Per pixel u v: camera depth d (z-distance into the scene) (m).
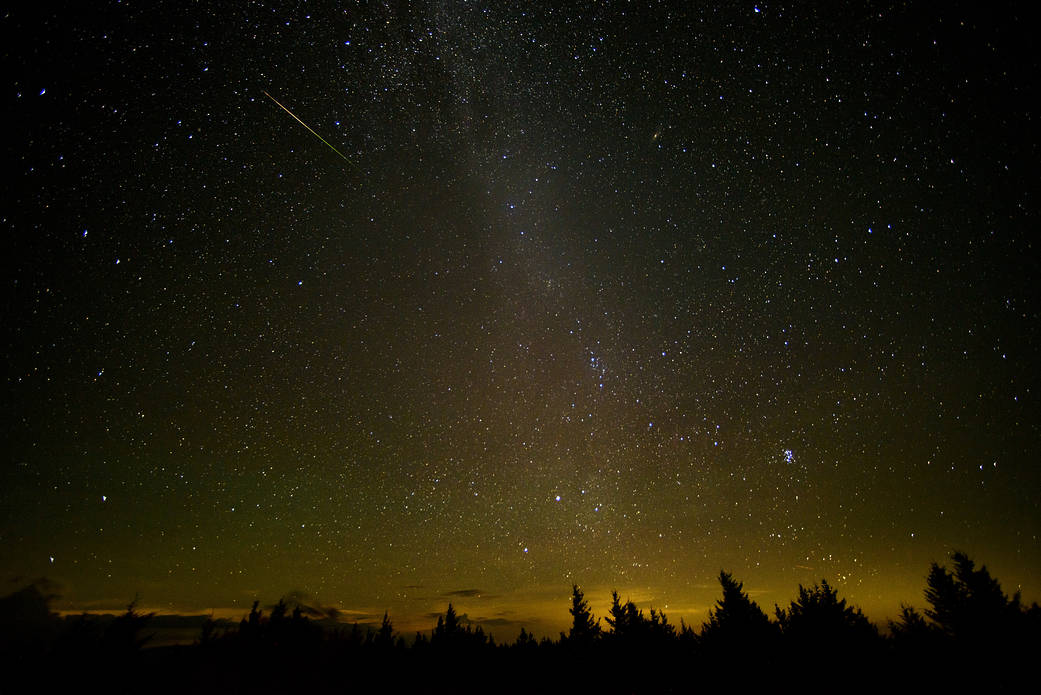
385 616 16.50
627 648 12.84
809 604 10.16
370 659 13.55
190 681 9.34
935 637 8.50
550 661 13.85
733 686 10.05
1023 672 7.49
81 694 7.57
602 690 11.80
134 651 8.42
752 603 11.10
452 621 17.14
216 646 10.77
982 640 7.99
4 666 7.47
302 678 11.53
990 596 8.30
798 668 9.43
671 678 11.24
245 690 10.16
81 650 8.02
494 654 15.02
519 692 12.26
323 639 13.71
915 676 8.14
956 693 7.65
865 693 8.38
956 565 8.90
